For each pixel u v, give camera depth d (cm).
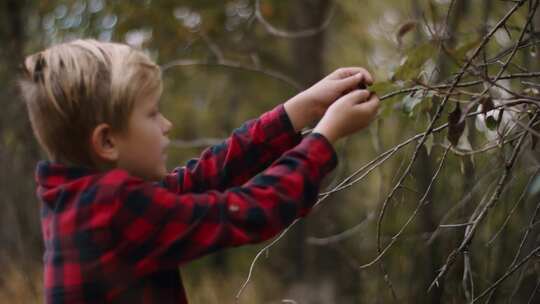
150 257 111
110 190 111
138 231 111
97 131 114
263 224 110
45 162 119
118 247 111
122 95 114
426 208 255
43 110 116
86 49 117
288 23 485
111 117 114
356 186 426
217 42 456
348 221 423
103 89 114
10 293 459
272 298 578
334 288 408
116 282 111
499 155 181
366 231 343
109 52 117
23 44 432
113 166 117
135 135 116
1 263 467
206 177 136
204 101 583
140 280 113
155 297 116
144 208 111
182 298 124
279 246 606
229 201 111
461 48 166
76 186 114
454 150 149
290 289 525
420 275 268
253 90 569
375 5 463
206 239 110
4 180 428
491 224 198
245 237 110
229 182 136
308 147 114
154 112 119
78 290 111
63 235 112
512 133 162
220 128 598
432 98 148
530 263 184
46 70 117
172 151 586
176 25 436
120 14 431
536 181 153
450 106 157
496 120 139
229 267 666
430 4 179
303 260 480
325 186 371
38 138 121
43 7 441
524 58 196
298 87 334
